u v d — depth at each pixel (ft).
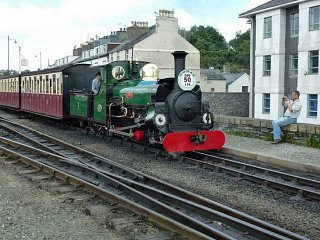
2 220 21.62
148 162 36.94
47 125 68.44
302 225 21.24
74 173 32.32
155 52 132.46
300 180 29.96
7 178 30.96
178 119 37.73
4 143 47.14
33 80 76.48
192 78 38.01
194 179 30.81
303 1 100.17
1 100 106.73
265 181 29.04
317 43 98.68
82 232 20.01
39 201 25.07
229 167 35.29
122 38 163.02
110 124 45.73
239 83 202.80
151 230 19.98
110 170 34.01
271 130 47.70
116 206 23.48
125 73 48.29
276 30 110.01
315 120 99.76
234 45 320.50
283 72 111.04
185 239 18.67
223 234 18.12
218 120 55.83
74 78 60.90
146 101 39.34
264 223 19.83
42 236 19.51
